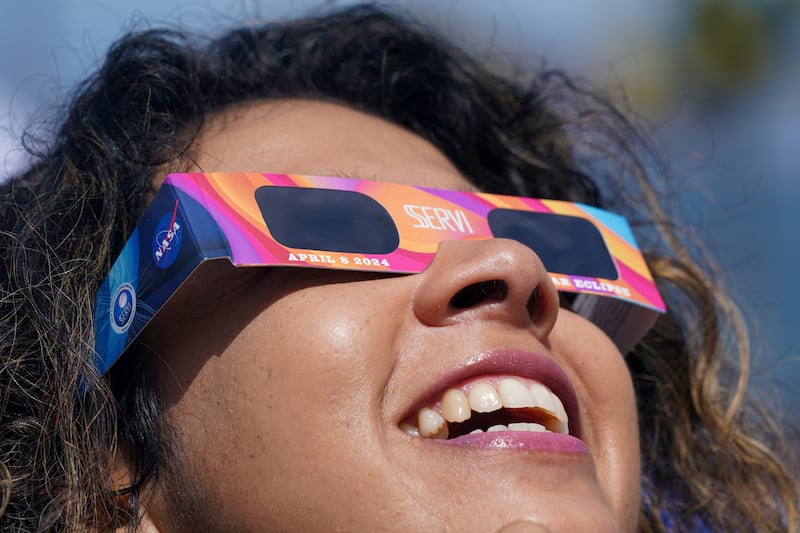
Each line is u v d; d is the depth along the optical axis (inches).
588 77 87.5
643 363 73.4
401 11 77.2
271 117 56.5
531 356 42.8
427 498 38.5
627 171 79.0
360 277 44.3
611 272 54.3
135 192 52.9
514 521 37.9
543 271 42.7
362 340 41.1
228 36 69.9
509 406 42.1
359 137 55.7
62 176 55.7
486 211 51.6
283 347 41.4
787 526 70.6
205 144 53.7
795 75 162.4
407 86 72.3
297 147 52.7
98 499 46.3
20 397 49.9
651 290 55.4
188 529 44.4
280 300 43.0
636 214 77.9
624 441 47.9
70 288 50.4
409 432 42.5
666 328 73.7
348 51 72.6
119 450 47.4
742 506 70.7
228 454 41.9
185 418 44.2
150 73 59.2
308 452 39.8
